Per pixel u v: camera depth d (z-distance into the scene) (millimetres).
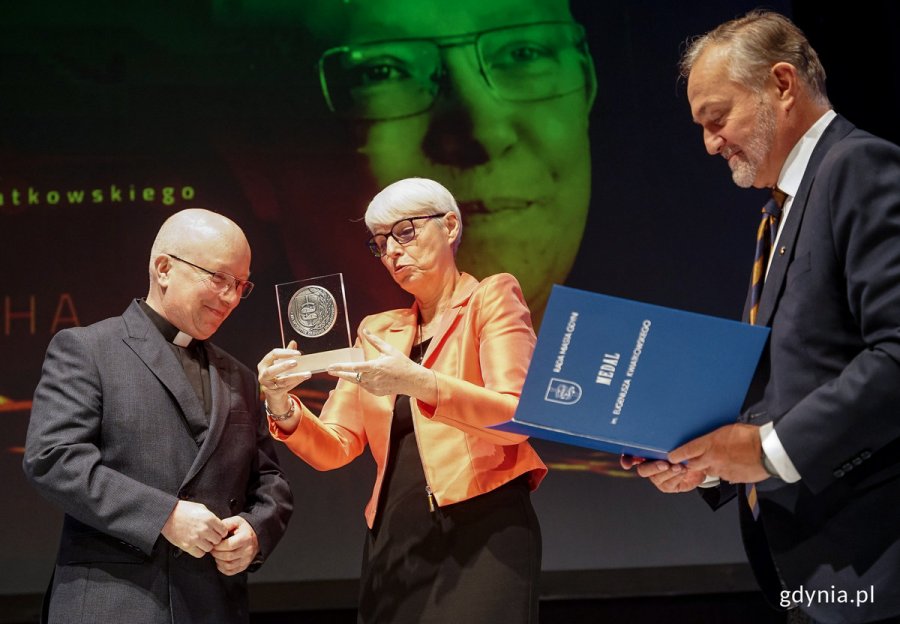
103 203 3914
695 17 4133
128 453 1886
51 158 3943
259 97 4039
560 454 3686
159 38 4078
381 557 1941
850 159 1548
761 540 1745
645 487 3652
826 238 1564
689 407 1506
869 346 1479
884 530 1489
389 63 4066
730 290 3893
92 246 3869
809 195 1629
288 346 1951
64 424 1852
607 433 1513
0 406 3674
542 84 4051
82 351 1945
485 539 1873
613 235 3938
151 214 3914
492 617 1815
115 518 1787
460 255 3910
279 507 2033
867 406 1424
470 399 1779
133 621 1790
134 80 4035
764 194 3973
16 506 3566
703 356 1469
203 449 1925
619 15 4129
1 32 4047
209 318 2035
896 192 1492
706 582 3572
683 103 4059
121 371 1944
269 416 2006
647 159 3998
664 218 3949
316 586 3551
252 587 3549
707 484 1855
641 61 4090
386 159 3996
